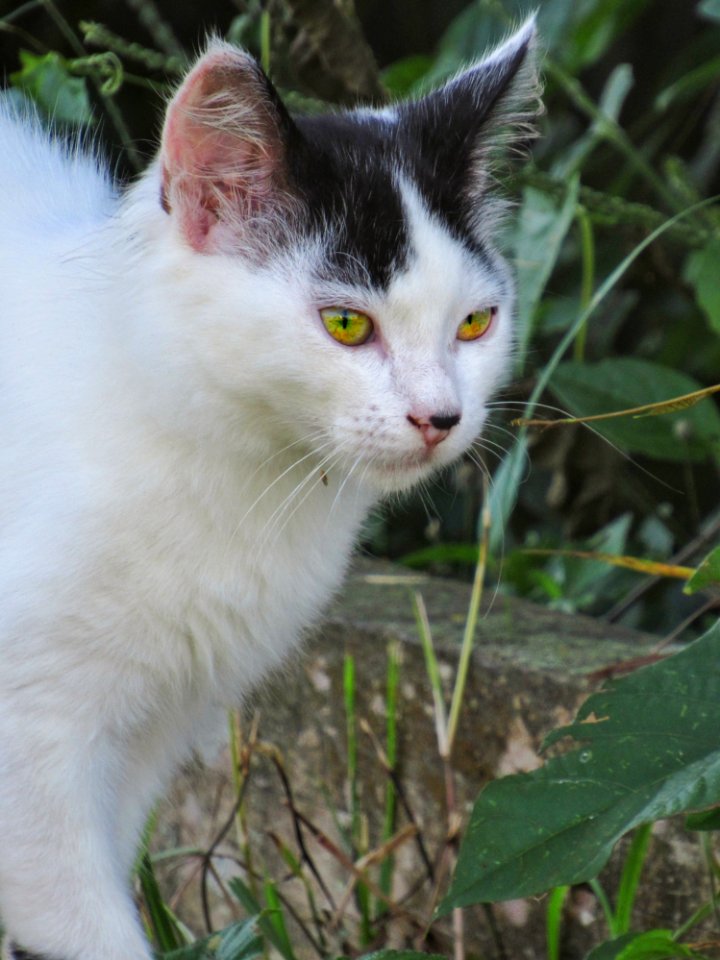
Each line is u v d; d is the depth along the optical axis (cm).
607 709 370
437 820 525
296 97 588
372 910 530
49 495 387
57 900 401
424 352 394
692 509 744
